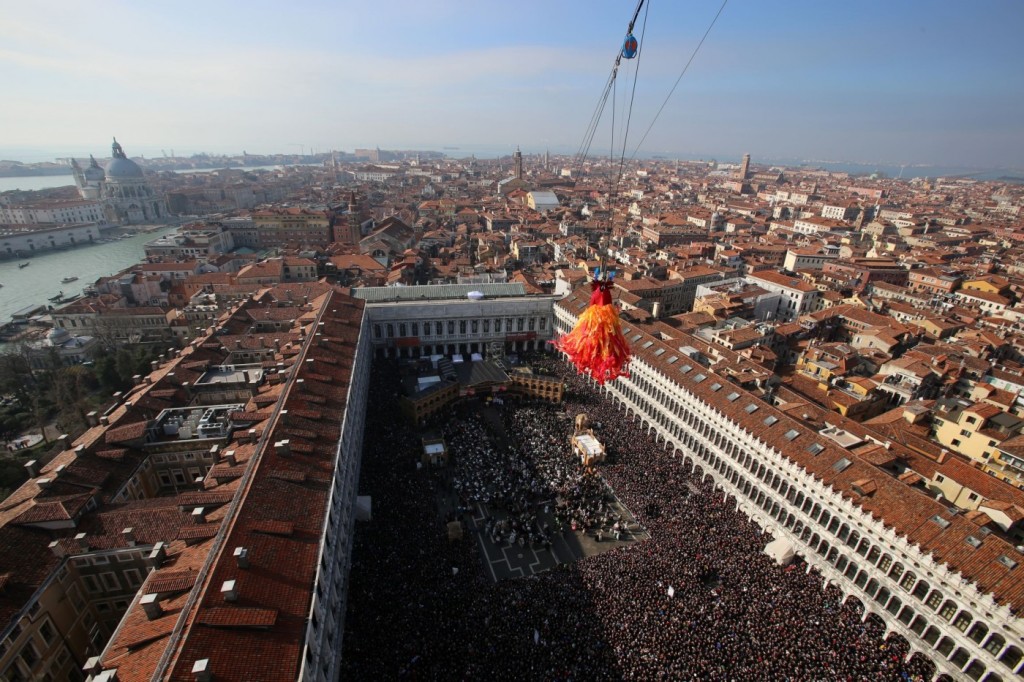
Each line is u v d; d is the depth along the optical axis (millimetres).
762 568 75438
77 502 60688
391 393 127875
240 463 68875
